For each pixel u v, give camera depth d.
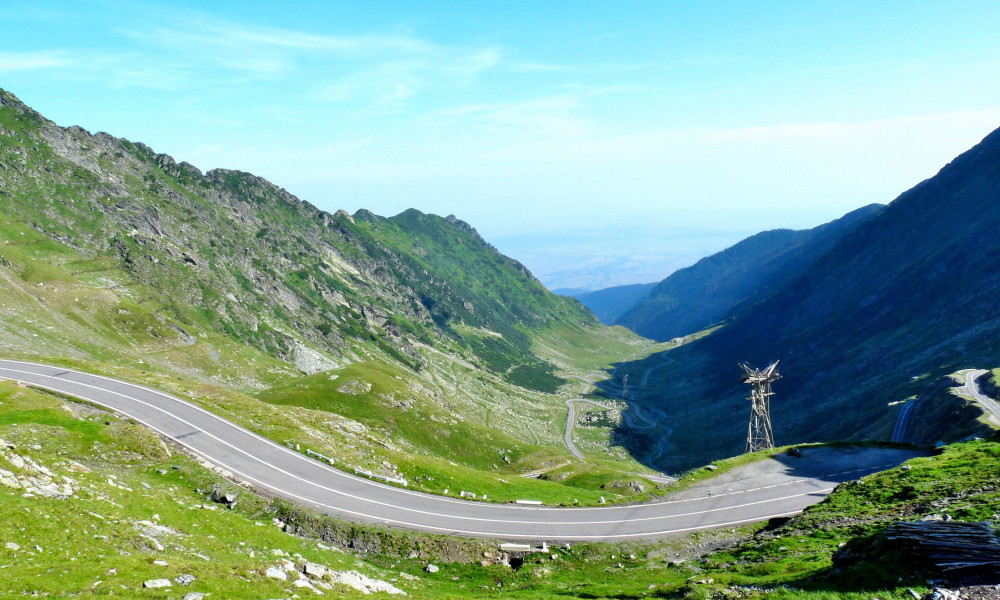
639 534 63.38
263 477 71.06
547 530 64.44
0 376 97.19
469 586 53.66
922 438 146.88
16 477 40.38
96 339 180.50
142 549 37.12
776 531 55.38
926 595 27.84
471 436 178.50
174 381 106.12
